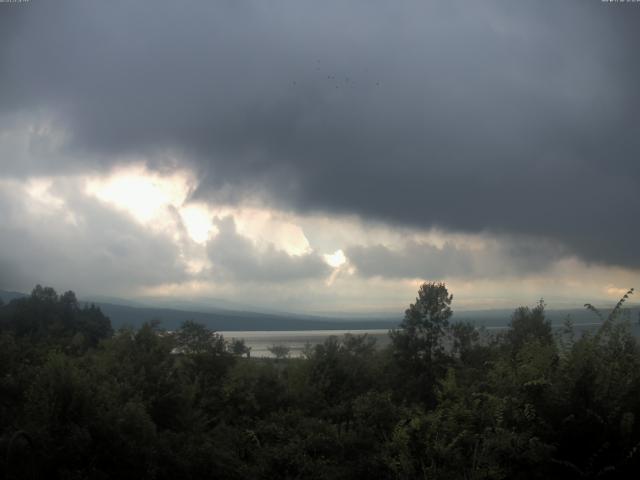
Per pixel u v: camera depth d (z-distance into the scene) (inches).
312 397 674.8
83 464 379.6
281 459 439.2
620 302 346.6
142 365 585.6
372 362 788.0
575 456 304.7
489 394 353.7
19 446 359.9
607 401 305.9
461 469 318.7
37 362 559.5
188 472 432.1
